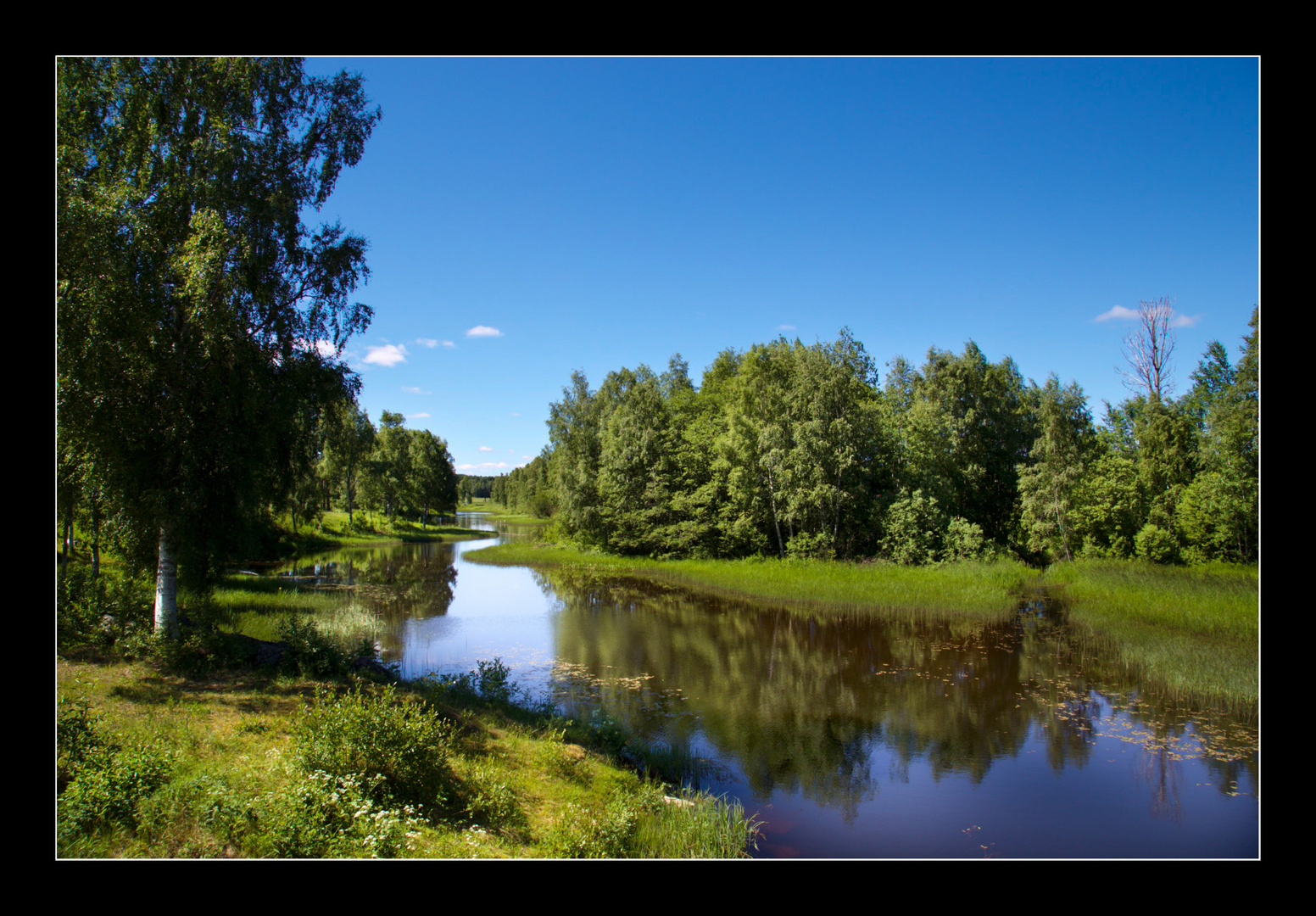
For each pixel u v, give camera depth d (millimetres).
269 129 13453
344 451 15938
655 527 42000
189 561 11625
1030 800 9102
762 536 36875
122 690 9250
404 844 5910
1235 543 28359
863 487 33625
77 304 10203
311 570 34844
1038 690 14211
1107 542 32469
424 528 75438
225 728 8258
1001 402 43062
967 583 26188
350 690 10227
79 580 13242
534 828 7105
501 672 12852
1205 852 7688
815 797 9141
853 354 42562
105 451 10516
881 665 16359
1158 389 34031
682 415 48094
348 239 14312
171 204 12156
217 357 11461
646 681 14922
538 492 92750
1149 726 12008
